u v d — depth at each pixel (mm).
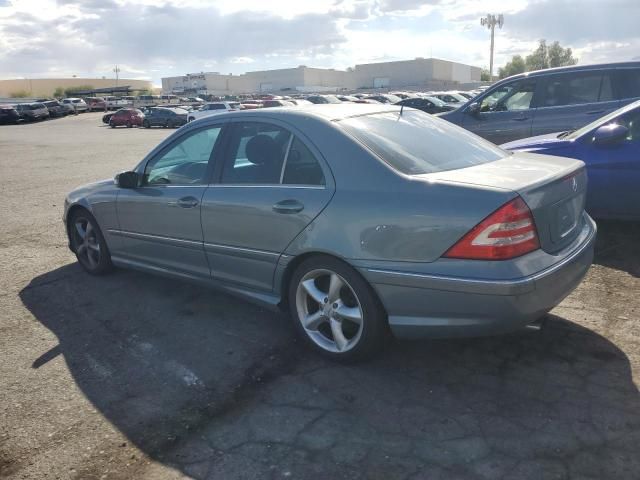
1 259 6168
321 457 2729
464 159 3688
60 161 16922
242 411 3145
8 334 4234
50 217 8281
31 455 2812
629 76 7727
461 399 3166
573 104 8070
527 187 3070
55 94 116500
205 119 4359
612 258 5312
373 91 87750
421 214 3105
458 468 2611
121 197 4852
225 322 4336
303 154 3652
